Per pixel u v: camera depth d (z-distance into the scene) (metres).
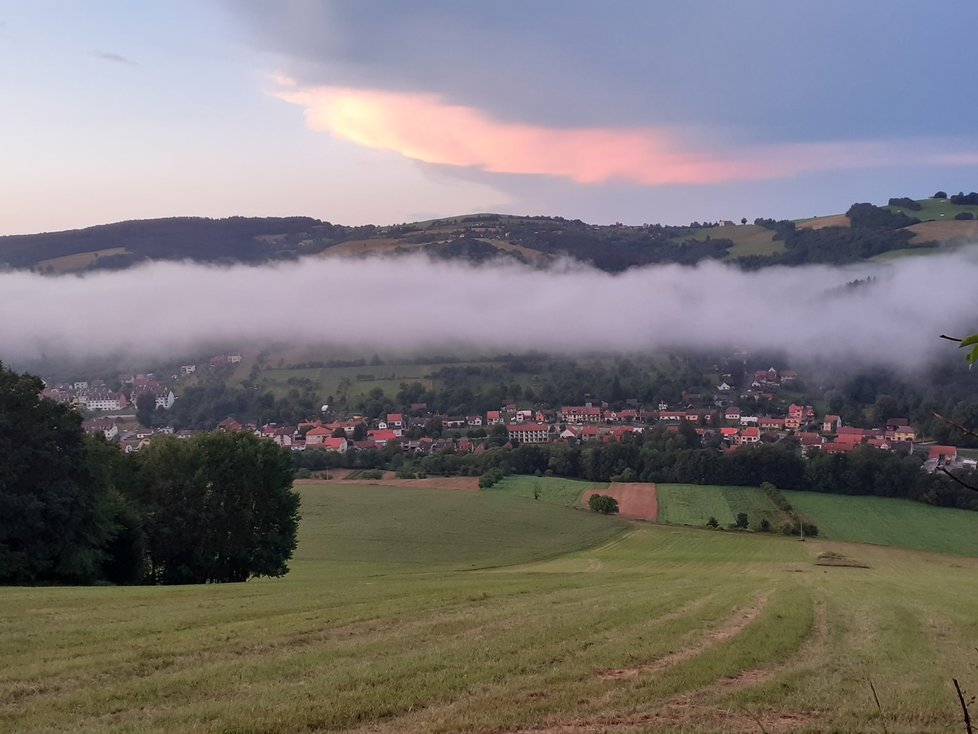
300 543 72.94
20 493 35.00
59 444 36.84
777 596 26.22
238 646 15.30
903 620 21.11
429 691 12.17
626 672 13.87
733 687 13.13
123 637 16.03
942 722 11.42
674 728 10.80
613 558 64.38
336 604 21.80
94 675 12.92
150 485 46.72
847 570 51.97
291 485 51.03
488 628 17.89
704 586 29.83
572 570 49.75
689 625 18.88
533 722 10.99
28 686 12.22
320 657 14.38
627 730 10.70
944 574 51.66
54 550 35.91
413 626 18.00
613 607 21.70
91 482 37.75
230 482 47.88
